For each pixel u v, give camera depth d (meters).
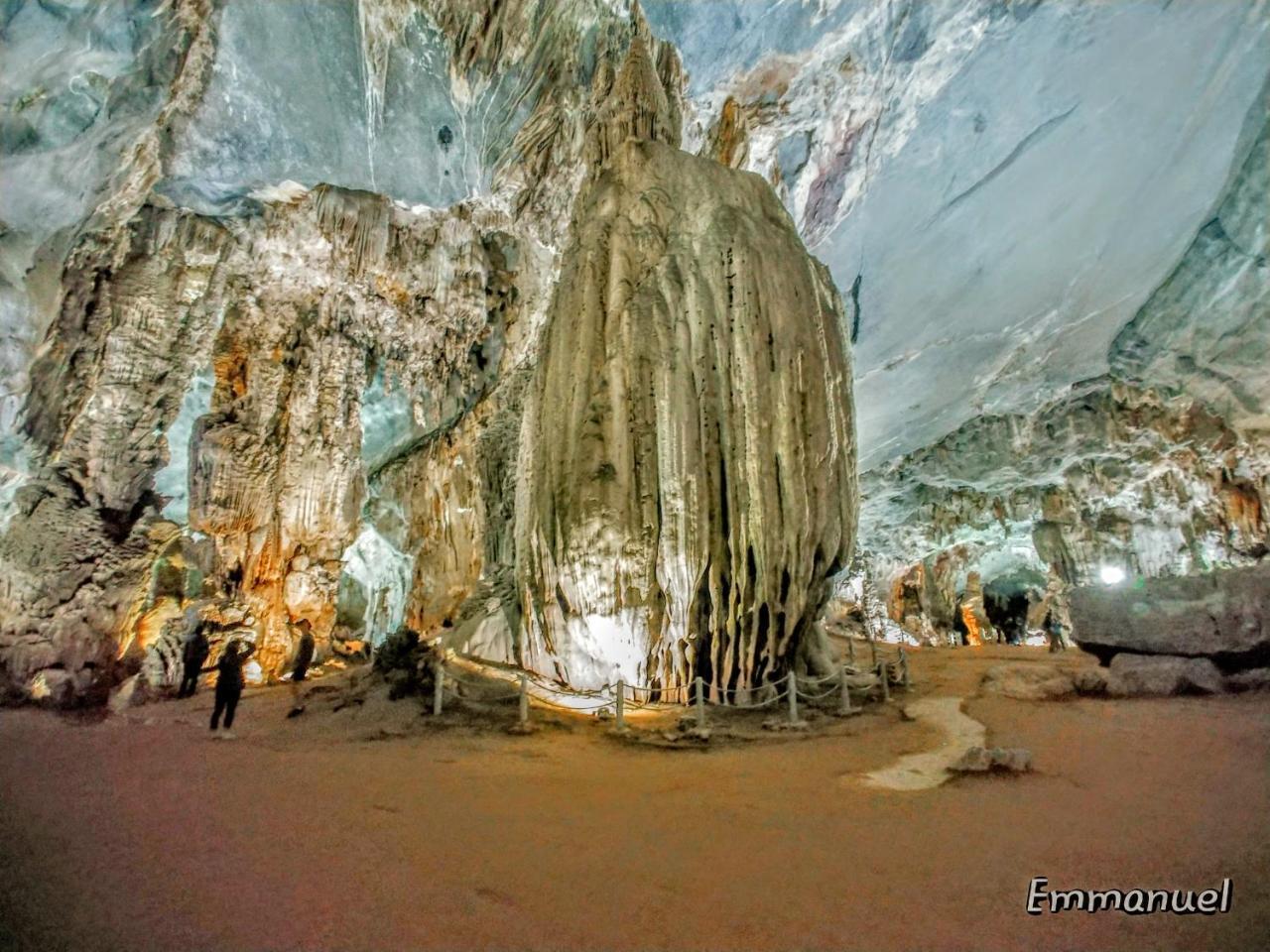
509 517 14.77
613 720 7.77
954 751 6.04
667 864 3.42
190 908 2.81
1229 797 4.18
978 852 3.52
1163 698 7.60
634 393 9.42
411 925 2.73
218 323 12.73
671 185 10.96
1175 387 16.75
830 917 2.83
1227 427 17.05
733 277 9.66
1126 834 3.66
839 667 10.37
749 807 4.46
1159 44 10.95
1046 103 12.06
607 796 4.75
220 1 9.68
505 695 8.38
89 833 3.69
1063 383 18.08
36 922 2.63
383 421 15.64
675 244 10.26
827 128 13.34
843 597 21.03
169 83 10.04
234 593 12.47
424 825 3.98
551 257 15.38
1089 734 6.17
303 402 13.49
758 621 8.99
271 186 11.91
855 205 14.37
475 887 3.12
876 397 17.91
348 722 7.39
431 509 17.00
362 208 12.84
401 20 11.10
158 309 12.02
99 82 9.50
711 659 8.92
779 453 9.11
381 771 5.37
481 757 6.01
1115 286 14.90
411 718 7.46
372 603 17.98
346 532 14.04
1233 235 13.33
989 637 23.59
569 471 9.36
